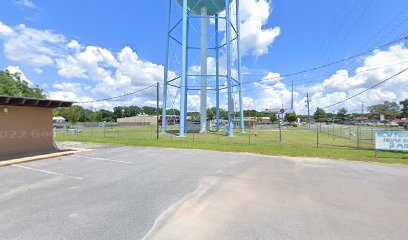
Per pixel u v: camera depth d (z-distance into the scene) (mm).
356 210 5465
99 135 31156
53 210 5391
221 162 11617
